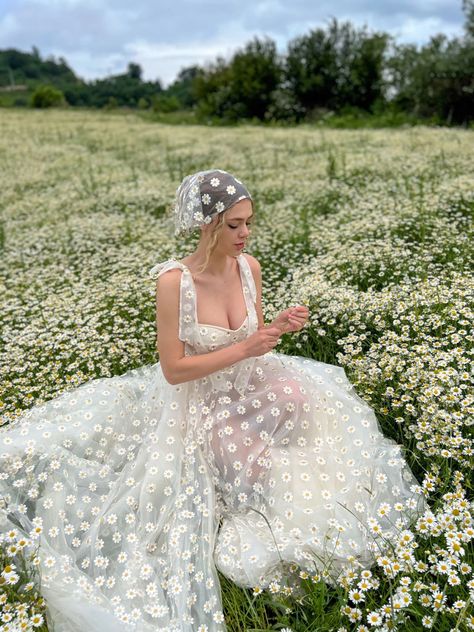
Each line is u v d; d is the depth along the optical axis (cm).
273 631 180
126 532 219
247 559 202
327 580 197
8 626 181
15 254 627
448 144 990
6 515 220
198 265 242
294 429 240
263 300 414
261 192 807
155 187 898
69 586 197
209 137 1692
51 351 374
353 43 2950
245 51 3166
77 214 801
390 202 612
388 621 167
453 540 186
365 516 217
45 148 1578
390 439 258
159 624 185
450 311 315
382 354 299
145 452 238
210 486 231
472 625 160
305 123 2742
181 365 236
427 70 2248
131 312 417
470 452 226
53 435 250
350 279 415
